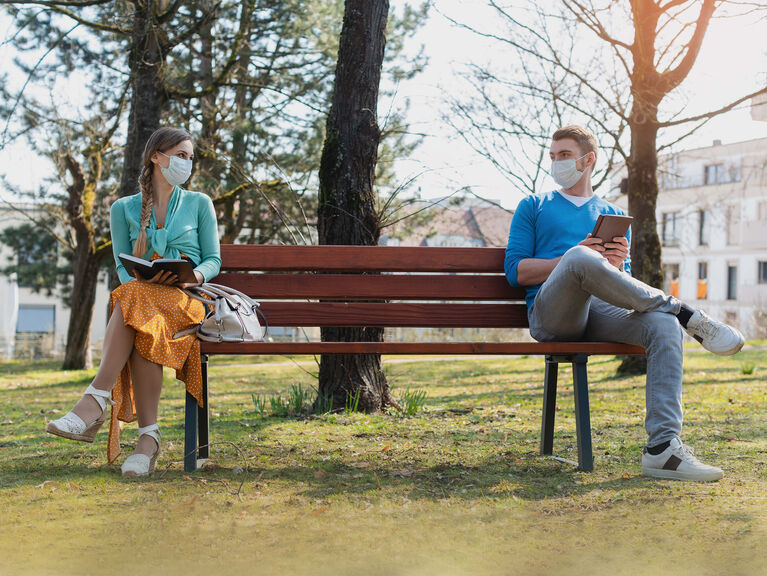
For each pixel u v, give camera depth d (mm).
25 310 38188
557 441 3957
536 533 2131
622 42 8898
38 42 12102
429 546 2004
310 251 3619
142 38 10164
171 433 4359
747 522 2217
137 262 2930
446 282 3662
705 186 37094
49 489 2699
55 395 8094
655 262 9188
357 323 3664
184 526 2191
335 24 13039
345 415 5059
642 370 8734
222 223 13945
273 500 2527
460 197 12758
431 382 8734
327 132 5359
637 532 2131
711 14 8211
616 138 9320
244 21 11406
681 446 2855
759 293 36094
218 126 12641
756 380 7688
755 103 8859
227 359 16812
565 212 3506
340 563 1858
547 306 3137
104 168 16078
